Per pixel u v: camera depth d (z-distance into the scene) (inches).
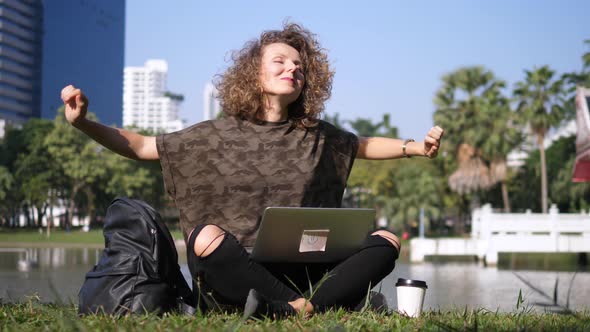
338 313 123.1
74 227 2807.6
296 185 138.5
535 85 1486.2
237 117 143.8
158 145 139.6
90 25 5467.5
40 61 5108.3
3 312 130.0
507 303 322.3
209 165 138.3
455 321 126.5
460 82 1615.4
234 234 135.2
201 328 106.4
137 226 133.7
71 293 354.6
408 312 140.3
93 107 5462.6
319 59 152.9
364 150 151.8
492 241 762.2
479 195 1824.6
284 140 141.3
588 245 753.0
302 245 130.3
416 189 1685.5
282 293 125.7
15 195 2541.8
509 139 1567.4
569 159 1653.5
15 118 4945.9
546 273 591.5
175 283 138.4
